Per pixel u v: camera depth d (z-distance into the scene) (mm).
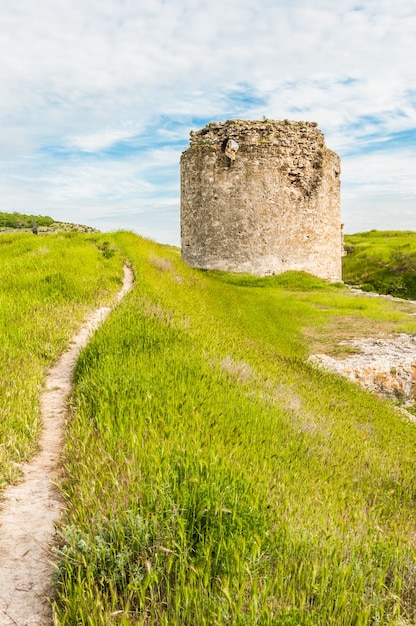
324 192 28875
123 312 9641
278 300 21953
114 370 6105
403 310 20234
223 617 2482
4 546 3227
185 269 22297
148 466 3834
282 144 27625
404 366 12562
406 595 3158
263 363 9883
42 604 2752
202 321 11781
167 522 3088
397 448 7754
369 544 3625
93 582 2705
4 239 26500
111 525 3096
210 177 28125
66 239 22781
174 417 5020
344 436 7113
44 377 6703
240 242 27797
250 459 4707
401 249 49406
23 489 3945
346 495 4973
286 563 3027
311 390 9320
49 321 9141
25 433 4809
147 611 2656
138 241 24750
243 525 3223
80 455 4223
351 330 16812
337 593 2828
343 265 49406
